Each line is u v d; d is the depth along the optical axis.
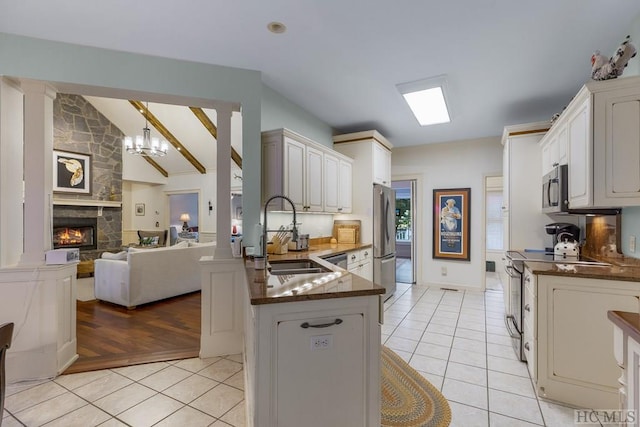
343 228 4.64
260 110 2.98
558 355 2.14
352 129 4.87
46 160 2.49
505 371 2.56
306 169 3.60
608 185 2.10
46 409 2.05
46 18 2.21
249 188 2.93
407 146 5.81
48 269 2.43
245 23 2.28
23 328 2.38
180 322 3.72
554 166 3.05
